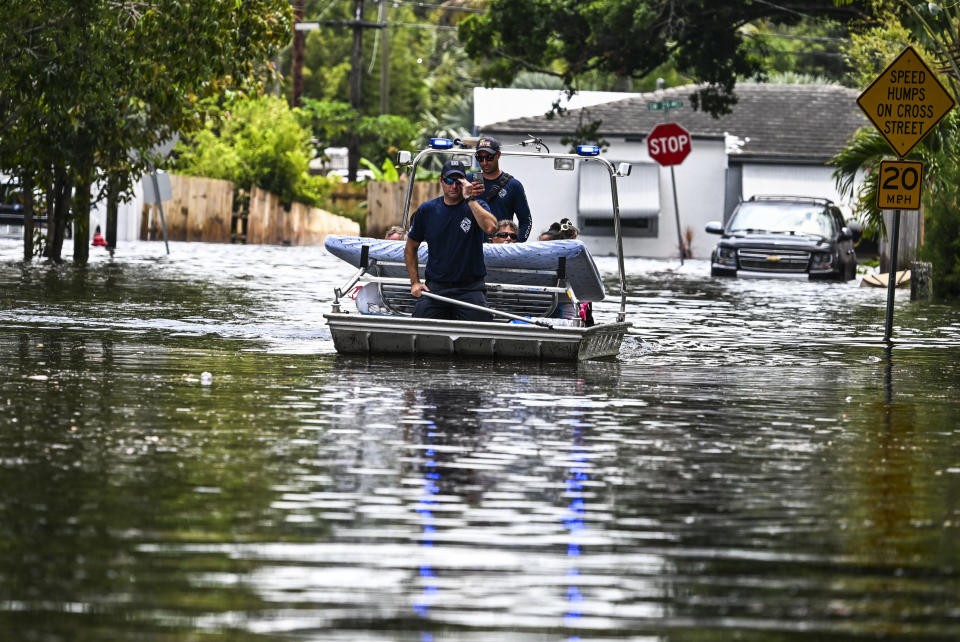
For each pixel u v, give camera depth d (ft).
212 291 240.73
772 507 78.13
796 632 56.59
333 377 130.21
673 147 431.02
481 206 149.59
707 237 533.55
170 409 107.86
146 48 234.99
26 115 265.13
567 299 160.56
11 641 53.78
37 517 71.87
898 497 81.25
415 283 152.15
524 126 533.55
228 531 69.92
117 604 58.34
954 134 273.33
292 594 59.98
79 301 208.74
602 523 73.51
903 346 177.47
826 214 381.60
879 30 300.40
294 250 441.68
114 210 383.65
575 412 112.37
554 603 59.62
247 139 555.69
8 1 218.79
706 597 60.85
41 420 100.78
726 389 130.41
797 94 567.18
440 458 90.27
